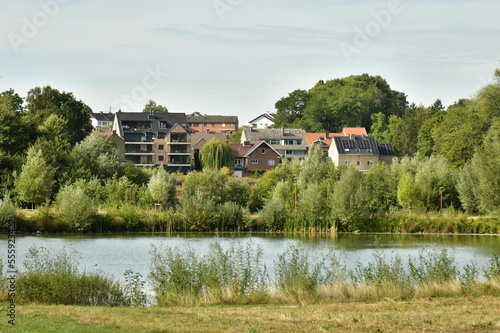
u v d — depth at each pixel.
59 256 37.03
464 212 94.75
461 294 31.19
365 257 53.66
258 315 25.72
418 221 83.75
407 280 32.56
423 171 99.56
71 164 103.12
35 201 90.31
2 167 97.50
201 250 58.00
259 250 39.31
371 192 101.75
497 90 111.31
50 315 24.61
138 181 107.81
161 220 81.25
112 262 50.72
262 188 109.44
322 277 32.81
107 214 79.62
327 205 85.00
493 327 23.06
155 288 31.70
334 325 23.58
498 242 70.25
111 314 25.44
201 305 29.66
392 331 22.58
